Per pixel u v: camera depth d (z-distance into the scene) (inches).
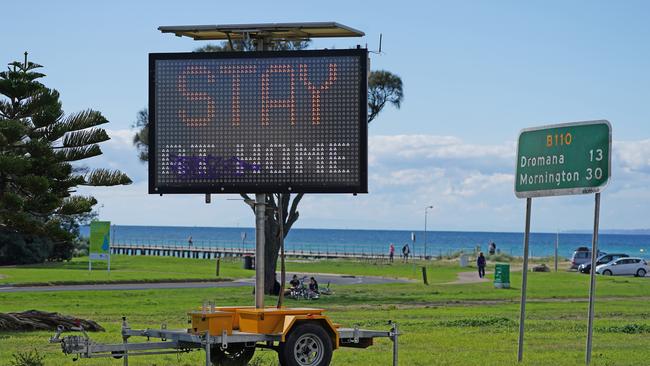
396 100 2097.7
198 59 649.0
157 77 652.1
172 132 652.1
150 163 651.5
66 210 1119.6
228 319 607.5
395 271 3284.9
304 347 616.7
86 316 1307.8
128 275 2527.1
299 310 618.5
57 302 1635.1
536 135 737.0
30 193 1091.9
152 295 1860.2
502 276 2279.8
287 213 2015.3
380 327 1115.9
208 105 648.4
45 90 1094.4
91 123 1106.1
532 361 738.2
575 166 705.0
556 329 1108.5
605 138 685.3
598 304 1720.0
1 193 1093.1
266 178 644.1
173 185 650.2
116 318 1273.4
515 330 1092.5
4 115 1097.4
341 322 1196.5
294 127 643.5
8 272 2551.7
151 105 651.5
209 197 653.9
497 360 748.0
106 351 587.8
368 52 640.4
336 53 641.0
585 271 3393.2
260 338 605.9
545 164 729.0
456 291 2137.1
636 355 802.8
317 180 642.2
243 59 646.5
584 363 726.5
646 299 1918.1
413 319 1283.2
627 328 1104.2
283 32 670.5
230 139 647.8
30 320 1068.5
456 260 4439.0
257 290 639.8
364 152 639.8
